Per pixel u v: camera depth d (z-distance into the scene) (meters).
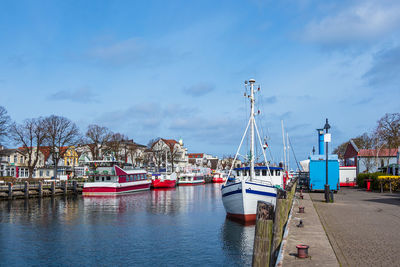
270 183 28.42
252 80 30.41
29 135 76.75
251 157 29.89
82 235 25.88
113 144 97.38
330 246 11.21
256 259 8.55
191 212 37.38
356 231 14.00
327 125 26.20
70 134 79.69
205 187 87.81
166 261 19.39
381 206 23.06
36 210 40.06
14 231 27.48
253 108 30.34
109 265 18.86
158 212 37.78
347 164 71.81
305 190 40.59
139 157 121.19
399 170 42.75
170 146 128.50
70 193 60.50
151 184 80.12
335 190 37.31
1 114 63.66
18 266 18.86
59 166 98.75
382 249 11.02
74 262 19.44
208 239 23.98
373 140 62.06
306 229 14.07
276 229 11.26
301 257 9.78
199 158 186.75
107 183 60.62
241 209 27.45
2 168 88.00
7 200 49.44
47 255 20.78
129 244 23.09
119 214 36.50
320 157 37.88
